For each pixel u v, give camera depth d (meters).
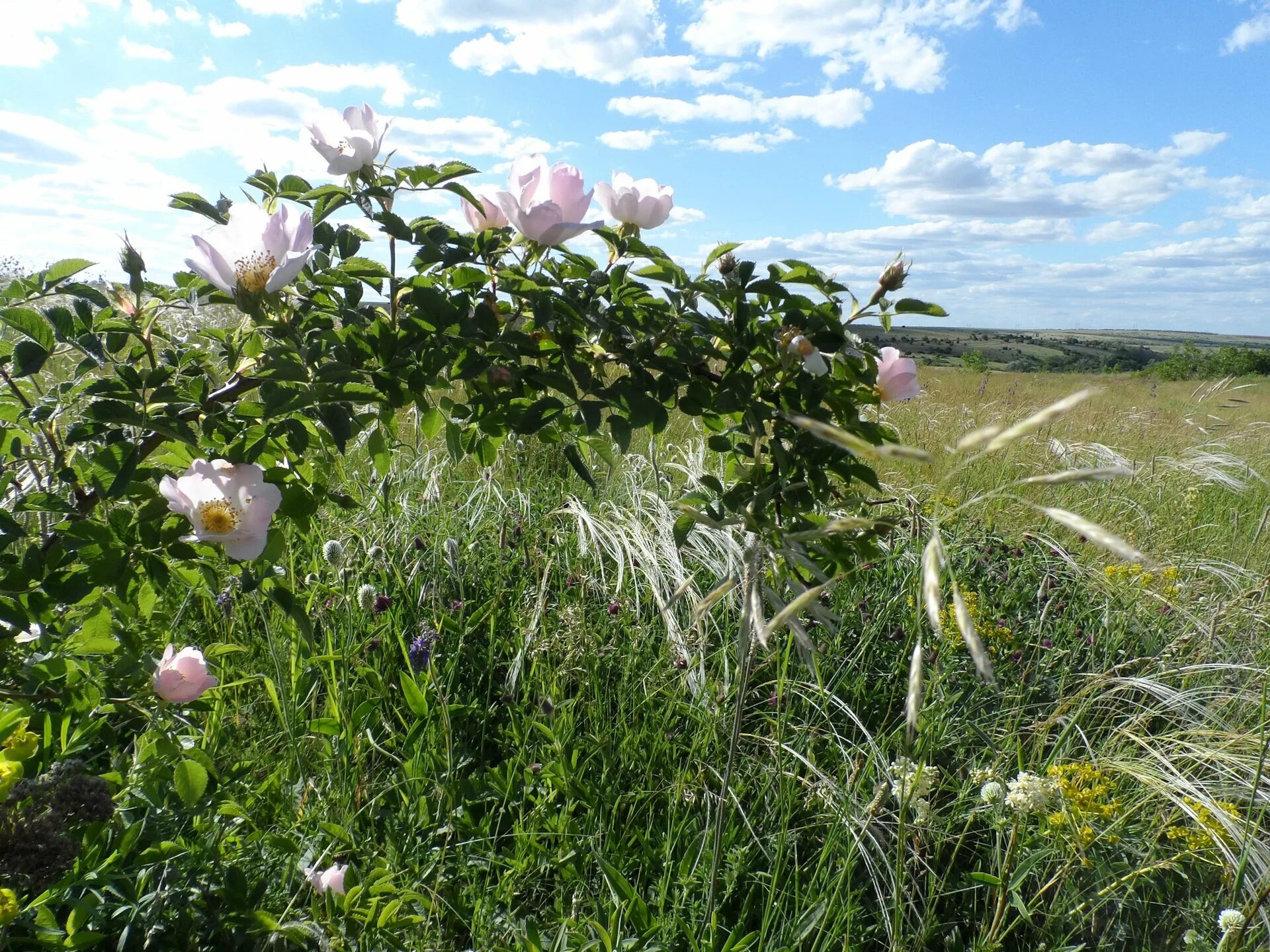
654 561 3.26
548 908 2.14
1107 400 10.23
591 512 4.00
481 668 3.00
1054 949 2.09
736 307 1.79
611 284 1.84
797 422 1.16
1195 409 9.29
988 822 2.55
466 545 3.65
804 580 1.89
